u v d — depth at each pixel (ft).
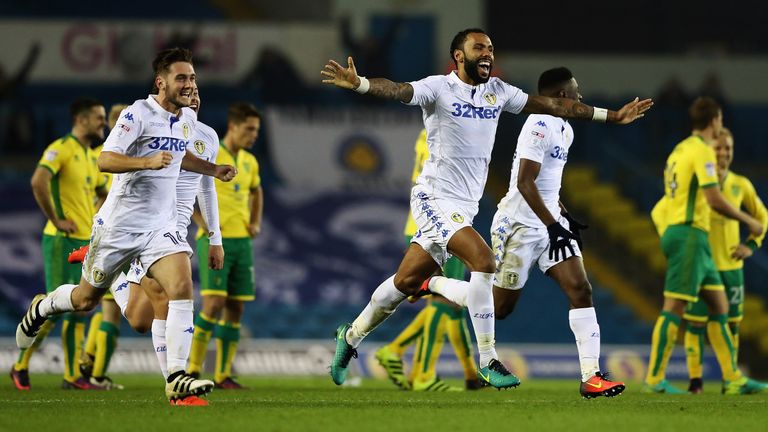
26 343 98.73
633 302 250.16
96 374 120.37
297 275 236.84
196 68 272.10
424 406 87.71
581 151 278.87
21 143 256.11
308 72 277.23
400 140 253.44
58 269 121.49
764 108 282.56
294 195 244.22
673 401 101.35
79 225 121.90
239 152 129.80
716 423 74.69
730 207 121.29
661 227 128.06
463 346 124.98
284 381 151.12
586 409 85.71
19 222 228.43
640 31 312.71
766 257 250.16
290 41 276.82
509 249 98.94
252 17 297.94
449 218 90.48
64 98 270.26
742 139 280.72
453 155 91.20
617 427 70.28
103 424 70.03
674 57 297.94
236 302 128.06
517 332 235.81
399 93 87.45
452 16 287.48
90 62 271.69
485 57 90.02
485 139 91.66
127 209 84.58
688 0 313.12
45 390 114.11
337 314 233.76
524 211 98.32
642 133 279.28
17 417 74.49
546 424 71.56
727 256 131.34
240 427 68.28
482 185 93.25
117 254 85.46
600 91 297.12
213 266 101.86
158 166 79.05
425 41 286.46
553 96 96.94
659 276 254.88
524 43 310.24
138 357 172.04
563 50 311.27
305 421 72.33
